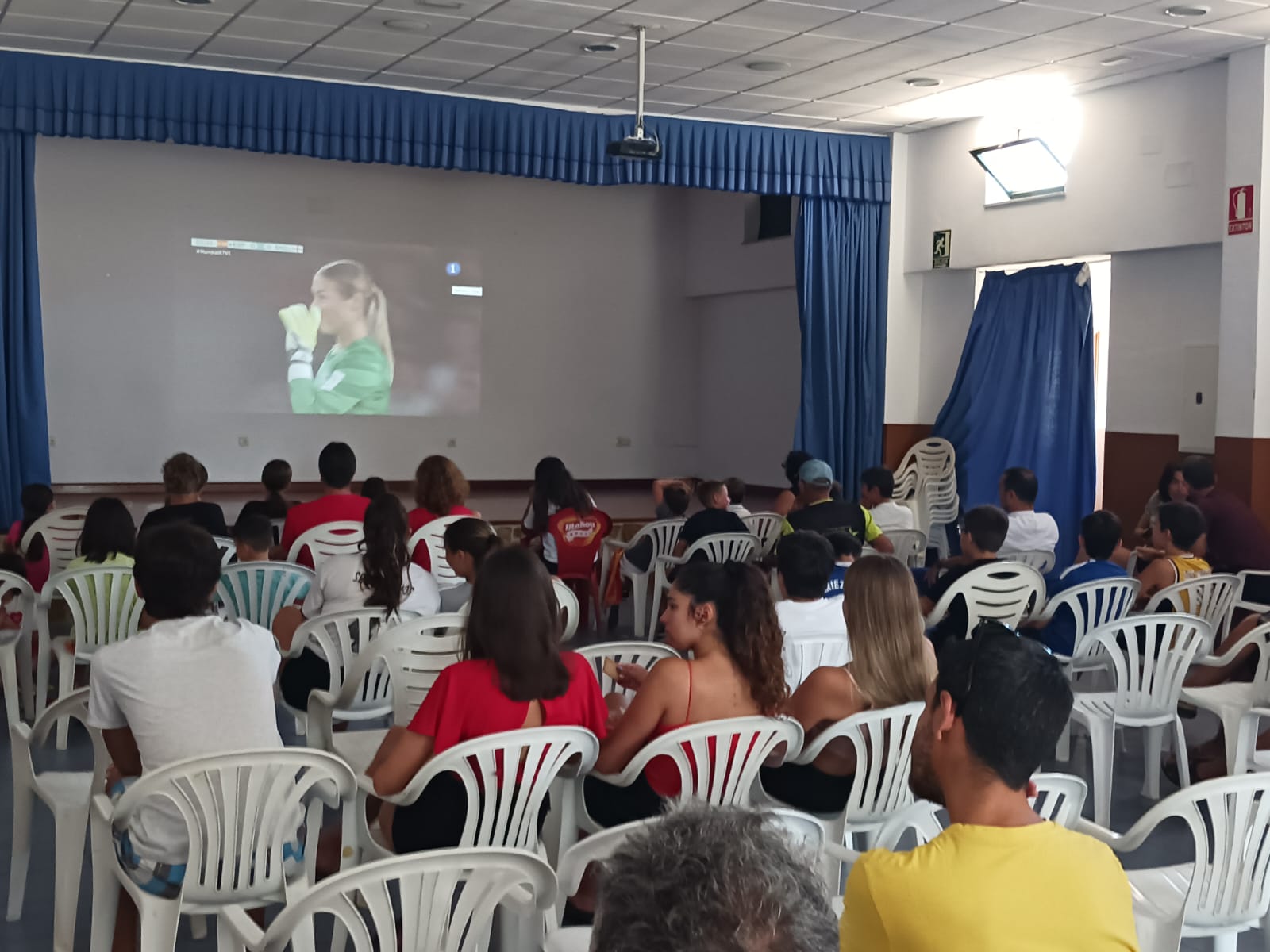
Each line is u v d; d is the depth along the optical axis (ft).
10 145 24.88
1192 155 23.93
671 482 26.12
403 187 40.70
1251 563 18.83
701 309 45.70
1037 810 9.14
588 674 9.34
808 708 10.11
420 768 8.68
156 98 25.02
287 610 13.88
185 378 37.96
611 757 9.34
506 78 25.98
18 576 15.69
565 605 15.35
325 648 12.79
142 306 37.27
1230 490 22.75
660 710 9.30
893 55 23.56
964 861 4.84
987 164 28.25
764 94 26.81
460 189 41.57
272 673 8.67
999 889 4.75
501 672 8.69
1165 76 24.43
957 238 29.86
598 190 43.86
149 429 37.60
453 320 41.75
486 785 8.57
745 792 9.32
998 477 29.73
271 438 39.32
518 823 8.75
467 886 6.43
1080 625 15.58
